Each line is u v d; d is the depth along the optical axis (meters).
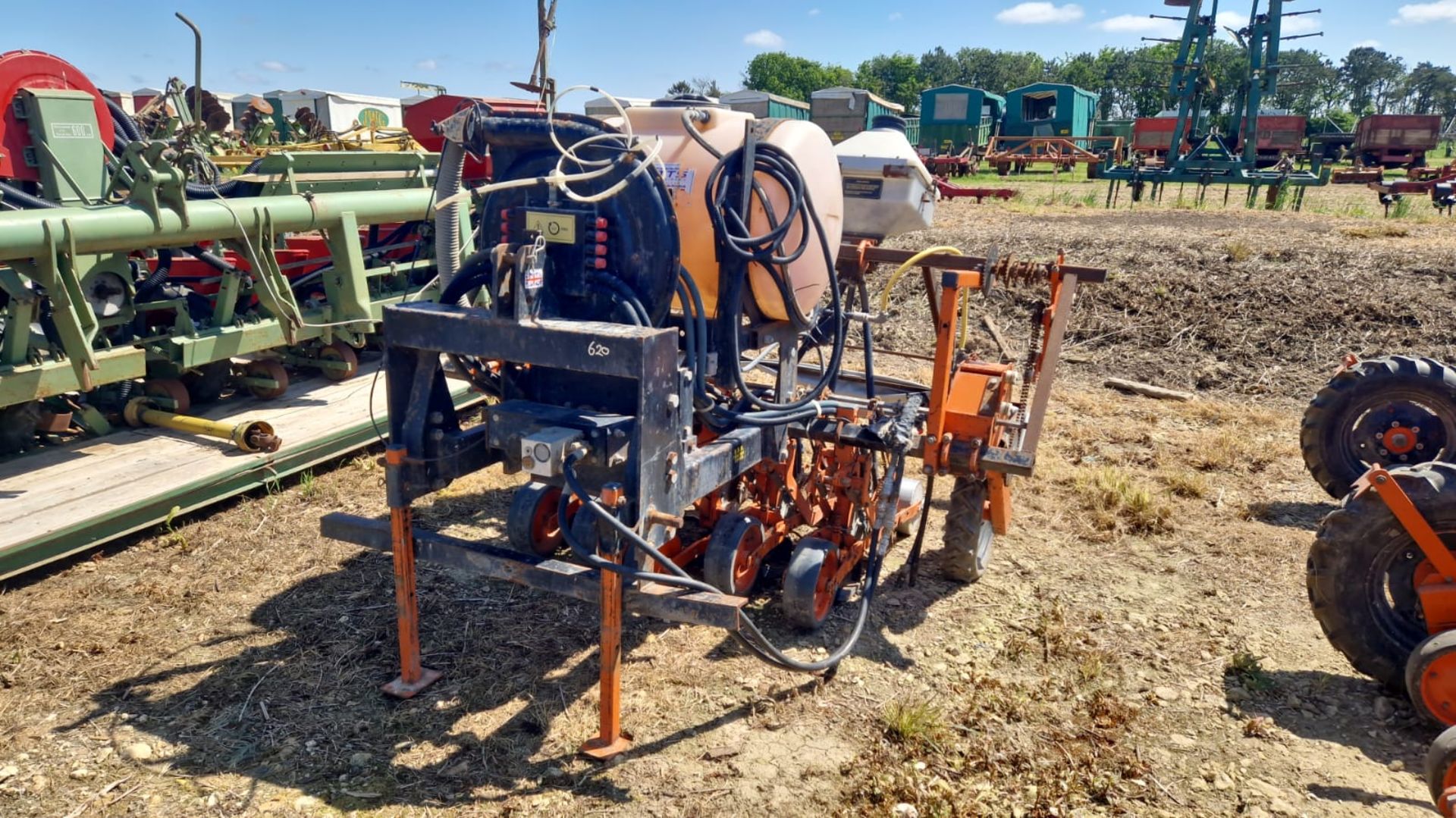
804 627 4.18
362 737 3.38
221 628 4.11
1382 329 9.08
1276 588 4.71
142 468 5.32
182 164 5.97
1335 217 17.66
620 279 3.45
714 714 3.56
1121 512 5.61
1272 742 3.48
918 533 4.59
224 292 6.28
